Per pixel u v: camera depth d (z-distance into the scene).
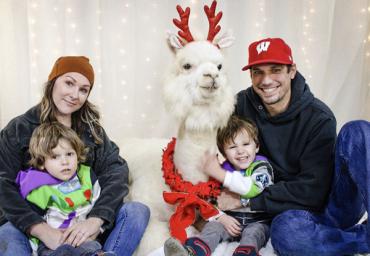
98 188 1.77
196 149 1.67
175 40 1.70
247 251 1.53
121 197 1.72
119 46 2.75
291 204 1.71
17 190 1.64
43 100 1.76
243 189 1.69
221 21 2.75
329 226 1.67
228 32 1.76
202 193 1.68
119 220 1.65
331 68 2.90
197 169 1.70
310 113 1.78
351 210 1.71
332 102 2.94
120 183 1.77
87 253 1.42
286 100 1.80
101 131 1.92
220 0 2.71
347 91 2.91
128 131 2.90
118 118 2.86
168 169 1.75
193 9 2.71
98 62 2.76
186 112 1.64
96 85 2.79
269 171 1.78
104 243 1.67
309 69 2.89
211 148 1.69
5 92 2.73
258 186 1.71
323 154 1.71
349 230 1.70
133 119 2.88
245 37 2.79
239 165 1.78
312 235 1.56
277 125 1.84
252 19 2.76
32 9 2.64
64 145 1.63
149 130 2.89
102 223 1.61
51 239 1.50
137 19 2.71
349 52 2.84
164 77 1.73
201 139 1.67
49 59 2.71
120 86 2.82
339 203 1.70
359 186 1.49
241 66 2.82
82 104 1.79
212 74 1.54
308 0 2.78
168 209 1.79
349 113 2.94
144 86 2.81
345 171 1.60
